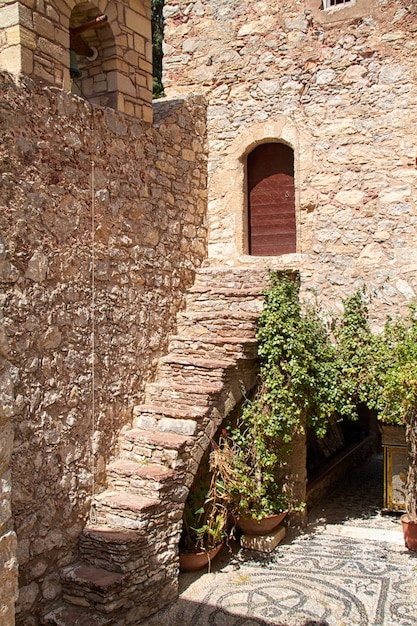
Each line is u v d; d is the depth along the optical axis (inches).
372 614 213.6
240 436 259.0
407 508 284.4
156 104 296.4
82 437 216.8
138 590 206.2
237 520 272.2
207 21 317.4
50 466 201.8
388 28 284.0
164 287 271.7
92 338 222.2
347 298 289.1
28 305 193.0
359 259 290.4
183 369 257.1
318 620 209.2
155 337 263.0
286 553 268.1
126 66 243.8
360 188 290.2
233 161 313.0
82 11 229.9
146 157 258.4
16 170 188.7
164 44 326.6
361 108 289.6
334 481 380.5
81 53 239.6
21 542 189.8
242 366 261.7
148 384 255.3
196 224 303.9
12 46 193.3
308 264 299.4
